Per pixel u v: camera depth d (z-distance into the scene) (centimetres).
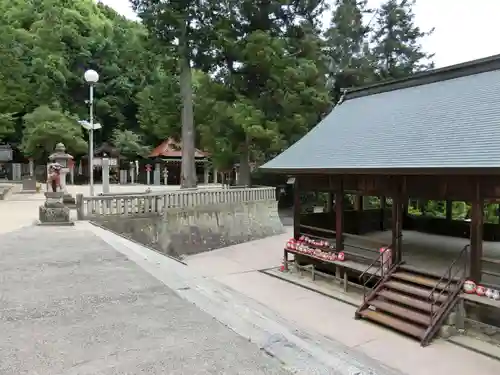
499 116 864
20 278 659
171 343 421
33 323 470
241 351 407
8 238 1033
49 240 1010
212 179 4706
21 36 3572
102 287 618
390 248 968
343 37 3312
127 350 402
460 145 830
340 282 1107
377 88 1450
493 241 1270
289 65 2517
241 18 2641
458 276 866
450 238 1342
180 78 2681
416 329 782
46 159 3616
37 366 364
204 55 2658
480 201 779
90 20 4556
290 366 379
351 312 931
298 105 2566
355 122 1295
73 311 511
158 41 2555
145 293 595
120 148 4062
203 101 2628
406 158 880
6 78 2752
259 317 529
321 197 3105
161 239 1571
